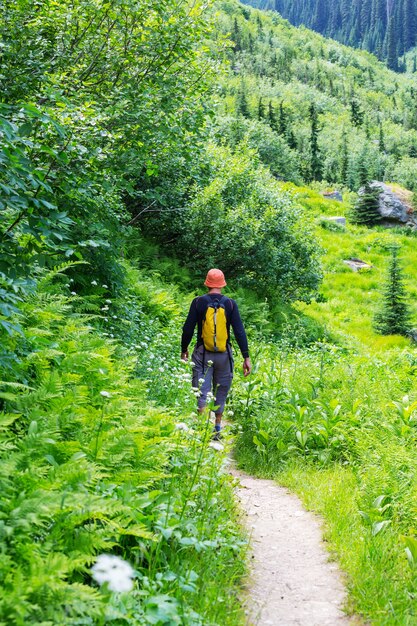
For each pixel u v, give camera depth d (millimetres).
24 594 2365
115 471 3834
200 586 3193
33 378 5035
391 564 3861
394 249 24234
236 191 19516
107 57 9695
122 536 3418
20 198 3742
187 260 18234
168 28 9617
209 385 6551
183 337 6746
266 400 7766
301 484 5664
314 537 4520
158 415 4867
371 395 8156
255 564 3988
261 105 108625
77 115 6105
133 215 17391
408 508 4582
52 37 9641
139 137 9469
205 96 10953
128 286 10820
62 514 3029
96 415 4348
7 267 3971
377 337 22641
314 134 100812
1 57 8414
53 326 6215
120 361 6328
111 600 2637
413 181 92062
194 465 4461
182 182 16969
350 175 90250
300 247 20531
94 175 6910
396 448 5570
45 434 3531
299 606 3479
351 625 3289
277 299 19828
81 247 7914
